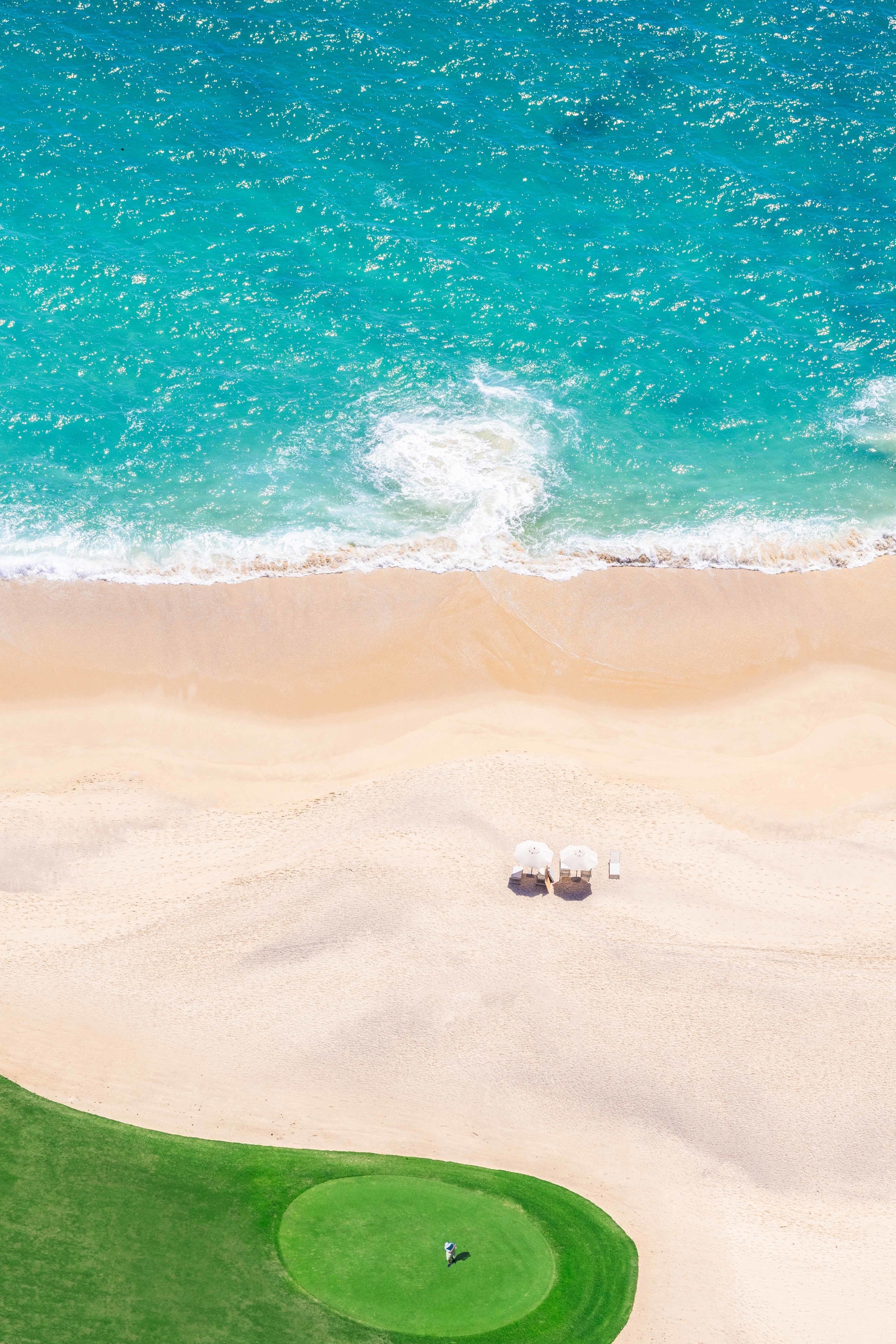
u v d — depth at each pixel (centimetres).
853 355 6819
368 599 5806
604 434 6462
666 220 7225
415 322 6781
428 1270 3956
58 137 7256
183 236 6969
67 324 6625
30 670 5506
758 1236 4106
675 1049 4491
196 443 6294
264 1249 3978
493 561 5966
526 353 6712
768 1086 4416
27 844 4984
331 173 7256
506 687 5584
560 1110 4381
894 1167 4275
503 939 4753
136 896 4872
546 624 5775
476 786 5219
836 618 5878
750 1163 4284
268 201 7125
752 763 5378
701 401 6612
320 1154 4244
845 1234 4125
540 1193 4178
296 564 5906
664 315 6888
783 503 6275
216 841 5047
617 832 5100
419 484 6228
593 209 7231
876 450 6494
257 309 6750
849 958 4753
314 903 4834
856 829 5162
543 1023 4547
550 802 5188
